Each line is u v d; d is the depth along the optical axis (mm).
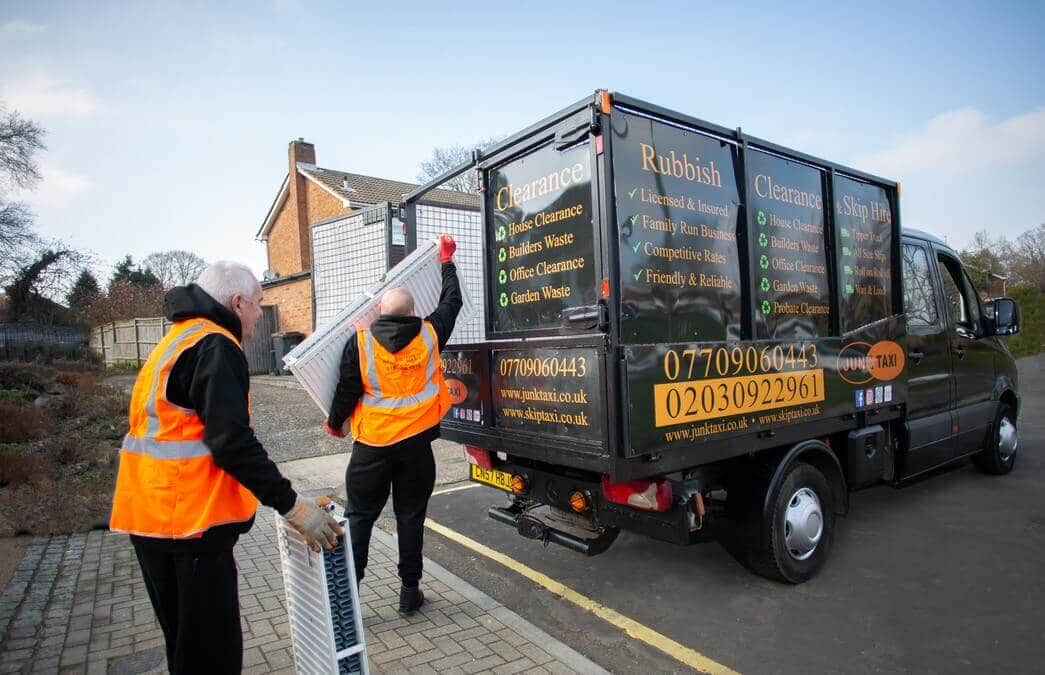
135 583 3869
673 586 4023
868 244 4660
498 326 4152
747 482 3787
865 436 4586
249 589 3840
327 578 2217
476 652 3125
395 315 3328
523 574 4242
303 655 2404
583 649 3262
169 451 2023
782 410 3779
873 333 4598
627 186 3170
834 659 3129
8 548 4422
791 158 4051
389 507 5637
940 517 5250
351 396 3344
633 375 2998
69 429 8227
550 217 3686
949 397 5641
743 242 3736
